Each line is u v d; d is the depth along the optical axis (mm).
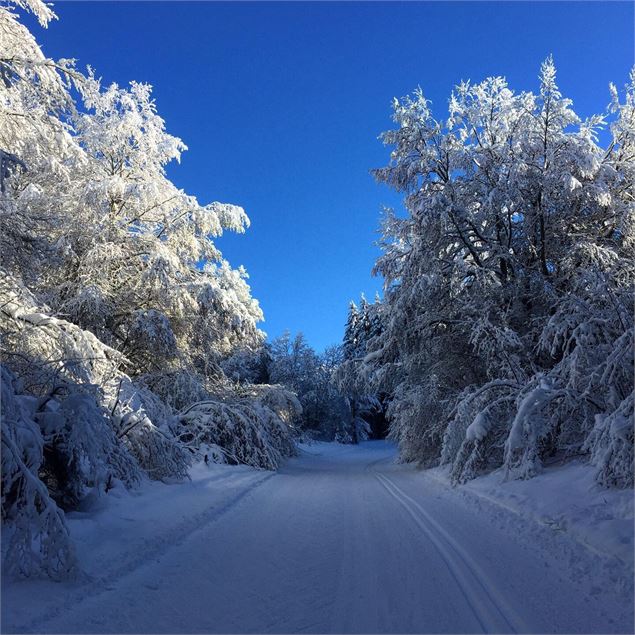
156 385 18953
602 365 9180
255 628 4324
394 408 19578
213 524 8258
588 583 5098
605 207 14961
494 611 4543
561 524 7059
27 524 5148
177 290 16906
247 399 22344
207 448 16625
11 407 5645
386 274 17469
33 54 11133
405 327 16484
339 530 7891
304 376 49375
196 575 5676
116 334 17547
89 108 17953
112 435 8414
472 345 16188
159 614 4613
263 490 12547
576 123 15258
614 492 7480
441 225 14656
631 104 15680
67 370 8461
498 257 15305
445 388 17109
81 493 8047
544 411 10406
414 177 16094
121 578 5516
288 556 6438
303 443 40656
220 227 18859
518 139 15641
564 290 14539
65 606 4672
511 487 10102
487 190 15570
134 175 18734
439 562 6023
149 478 10984
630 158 15547
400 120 16047
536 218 14859
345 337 57094
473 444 12711
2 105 10594
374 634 4176
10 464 5168
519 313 14992
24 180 13914
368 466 24516
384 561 6141
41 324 9977
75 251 16328
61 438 7168
